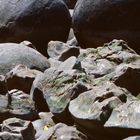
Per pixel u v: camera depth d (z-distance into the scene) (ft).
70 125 23.52
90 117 20.68
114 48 32.63
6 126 20.15
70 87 24.45
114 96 21.75
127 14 38.78
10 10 43.37
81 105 22.21
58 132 20.58
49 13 43.14
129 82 26.25
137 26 38.78
